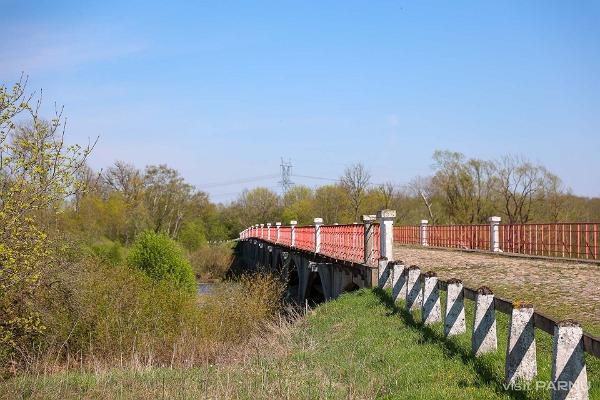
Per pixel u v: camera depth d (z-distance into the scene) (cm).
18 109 1122
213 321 1842
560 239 2234
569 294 1166
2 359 1408
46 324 1480
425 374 814
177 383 1010
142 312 1831
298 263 2991
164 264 2766
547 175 5303
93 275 1850
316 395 823
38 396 1027
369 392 793
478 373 781
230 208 9969
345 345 1098
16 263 1157
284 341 1319
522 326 708
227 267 5825
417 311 1174
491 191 5822
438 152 5966
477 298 847
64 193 1177
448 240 3284
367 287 1569
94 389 1048
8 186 1145
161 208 7294
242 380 971
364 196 7281
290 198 9269
